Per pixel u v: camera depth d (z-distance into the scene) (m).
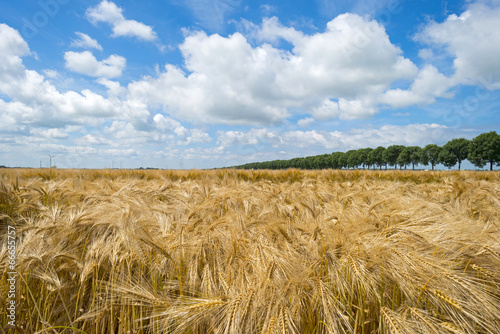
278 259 1.93
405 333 1.54
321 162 137.62
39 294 2.16
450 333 1.61
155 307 1.89
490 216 3.54
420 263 1.86
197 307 1.66
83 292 2.09
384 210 3.09
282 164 157.62
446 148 85.00
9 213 3.87
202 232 2.52
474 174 16.64
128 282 2.11
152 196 4.58
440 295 1.73
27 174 13.43
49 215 3.02
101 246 2.33
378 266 1.98
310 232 2.50
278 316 1.59
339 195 4.61
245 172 15.59
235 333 1.51
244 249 2.24
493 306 1.72
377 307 1.90
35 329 1.95
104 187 5.35
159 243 2.27
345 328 1.86
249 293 1.66
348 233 2.30
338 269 1.96
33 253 2.29
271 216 2.91
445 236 2.26
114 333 2.04
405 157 99.00
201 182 5.58
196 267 2.13
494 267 2.05
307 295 1.82
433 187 6.46
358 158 119.19
